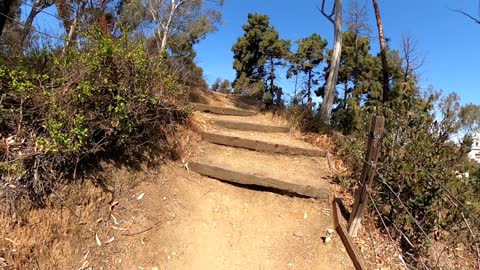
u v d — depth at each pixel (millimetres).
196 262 3412
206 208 4090
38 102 3311
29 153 3125
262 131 6418
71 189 3305
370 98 20062
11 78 3340
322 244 3719
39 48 4090
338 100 20781
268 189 4504
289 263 3525
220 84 19953
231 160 5031
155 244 3424
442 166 3803
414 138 3914
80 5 9398
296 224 4020
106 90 3750
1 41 4254
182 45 17234
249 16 23484
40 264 2811
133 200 3727
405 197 3832
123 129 3871
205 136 5477
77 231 3139
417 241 3734
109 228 3355
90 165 3607
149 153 4352
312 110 7527
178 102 5250
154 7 15797
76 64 3637
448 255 3814
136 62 3938
